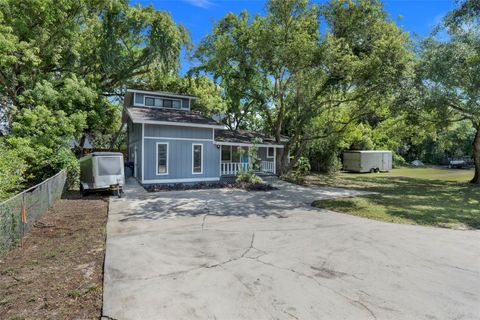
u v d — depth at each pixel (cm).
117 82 2052
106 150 2277
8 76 1438
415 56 1462
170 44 1872
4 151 862
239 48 1631
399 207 919
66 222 675
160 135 1371
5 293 334
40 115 1155
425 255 484
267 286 363
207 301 325
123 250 493
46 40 1551
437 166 3631
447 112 1587
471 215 805
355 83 1488
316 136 1905
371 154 2644
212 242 547
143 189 1231
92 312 299
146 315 295
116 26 1808
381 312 304
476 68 1224
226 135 1756
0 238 436
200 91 2420
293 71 1504
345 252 495
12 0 1374
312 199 1072
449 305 320
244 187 1352
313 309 310
